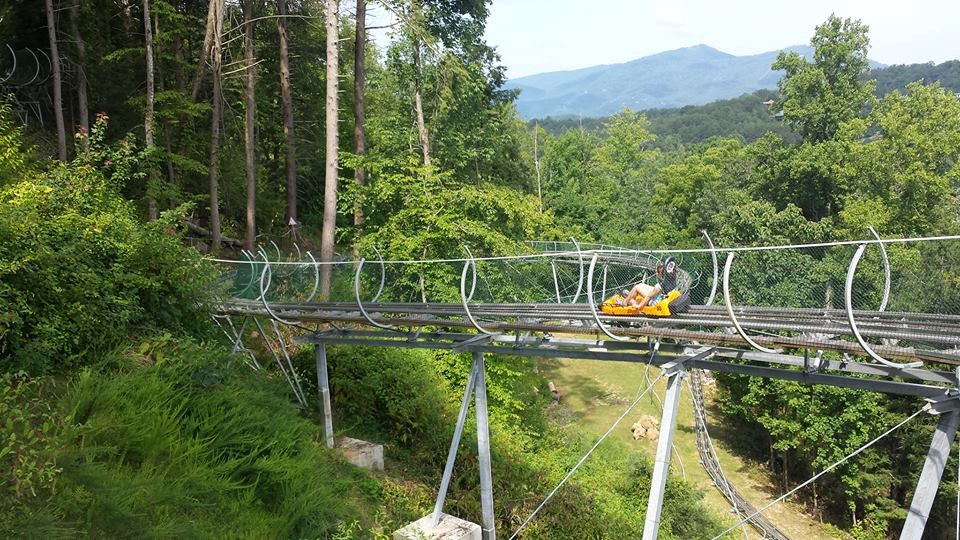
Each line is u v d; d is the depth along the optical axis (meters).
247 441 9.50
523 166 36.62
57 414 7.46
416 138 23.27
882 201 26.06
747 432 27.70
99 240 10.71
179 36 21.55
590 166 64.81
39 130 21.25
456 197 18.73
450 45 24.86
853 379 7.45
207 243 23.11
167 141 21.22
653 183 65.81
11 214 9.15
